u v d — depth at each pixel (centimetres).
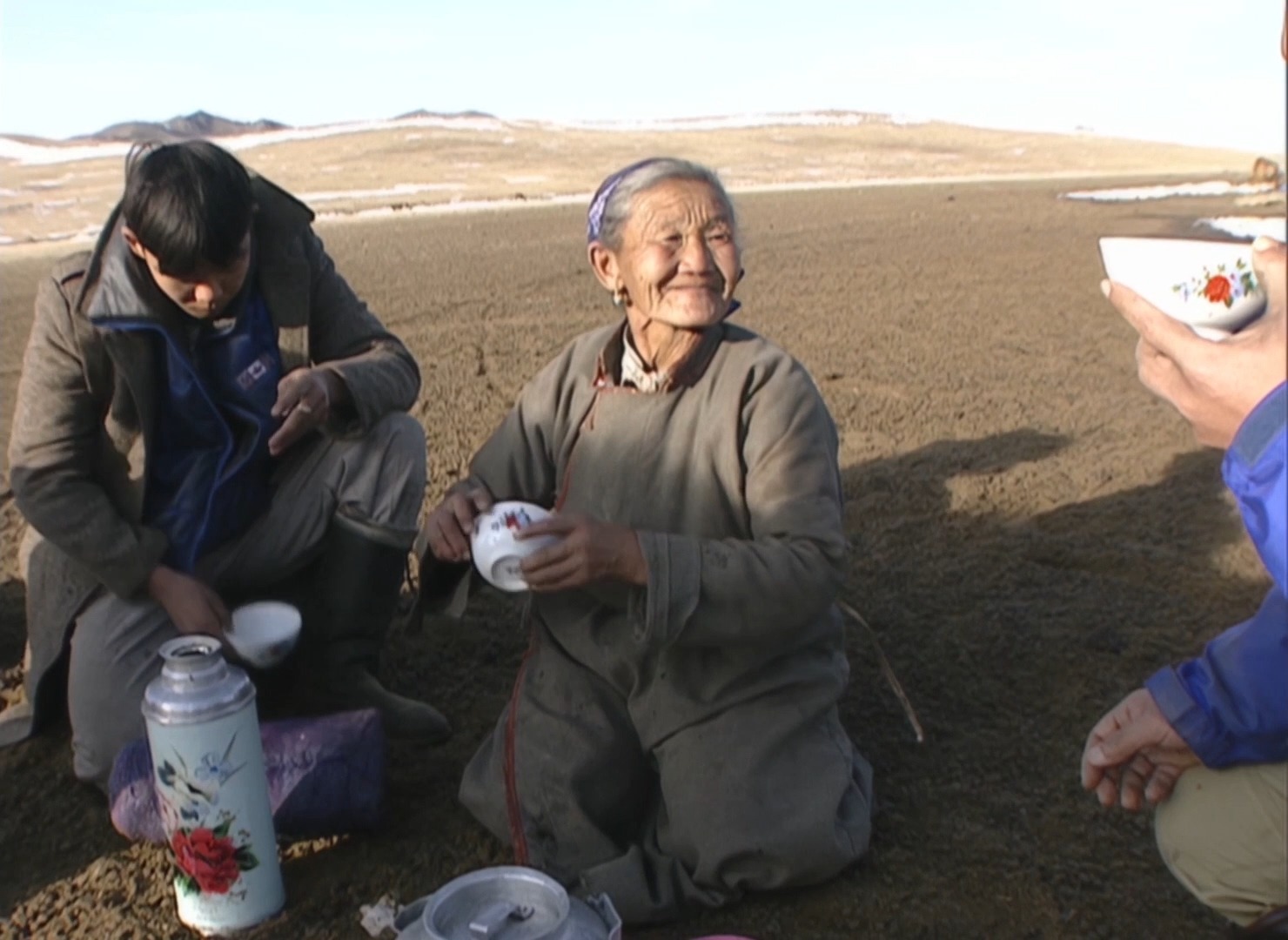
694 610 210
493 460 248
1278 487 148
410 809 252
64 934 216
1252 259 162
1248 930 180
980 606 337
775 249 1065
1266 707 178
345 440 270
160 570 246
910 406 537
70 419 245
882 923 215
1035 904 220
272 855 216
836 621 248
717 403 227
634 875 215
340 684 277
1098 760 194
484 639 326
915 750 271
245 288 257
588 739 233
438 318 740
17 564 373
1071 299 805
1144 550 371
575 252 1013
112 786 238
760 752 222
